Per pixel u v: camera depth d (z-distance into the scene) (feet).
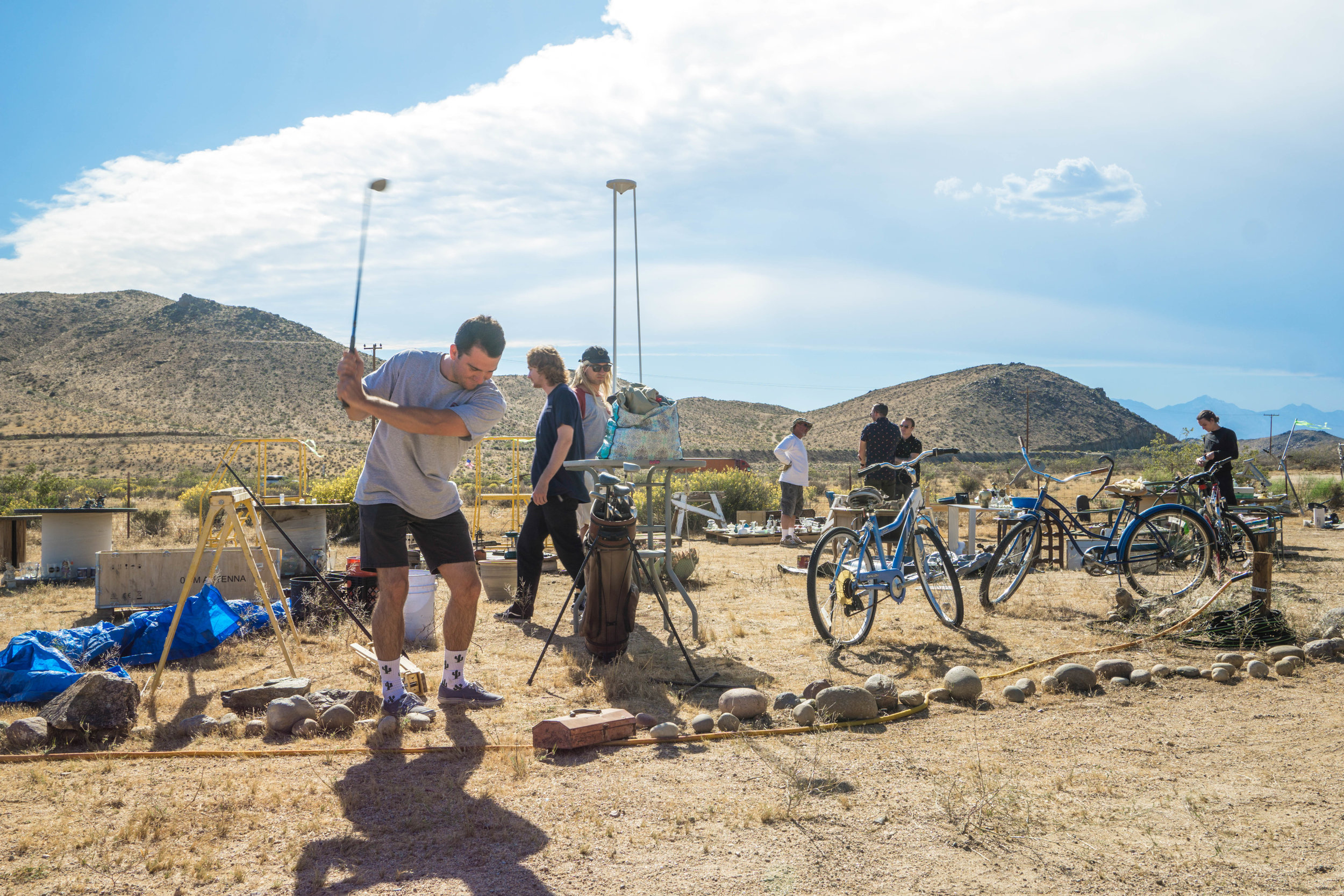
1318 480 74.08
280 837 9.30
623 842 9.20
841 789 10.71
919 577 21.31
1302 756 11.73
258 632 20.06
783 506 43.24
